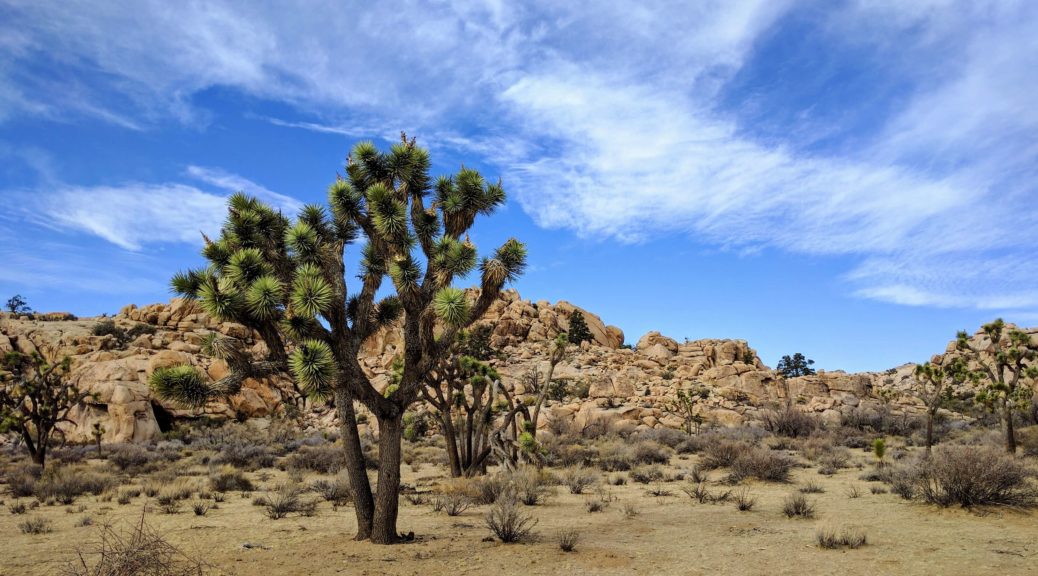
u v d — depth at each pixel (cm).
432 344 1033
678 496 1585
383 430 1029
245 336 5709
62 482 1697
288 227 1095
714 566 827
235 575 791
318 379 896
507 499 1436
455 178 1135
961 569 767
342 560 875
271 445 3716
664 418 4459
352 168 1120
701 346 7412
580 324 7494
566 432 4025
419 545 988
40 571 837
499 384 2153
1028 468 1603
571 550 941
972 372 2789
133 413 3972
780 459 1875
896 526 1061
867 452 2991
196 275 1009
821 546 925
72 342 5216
